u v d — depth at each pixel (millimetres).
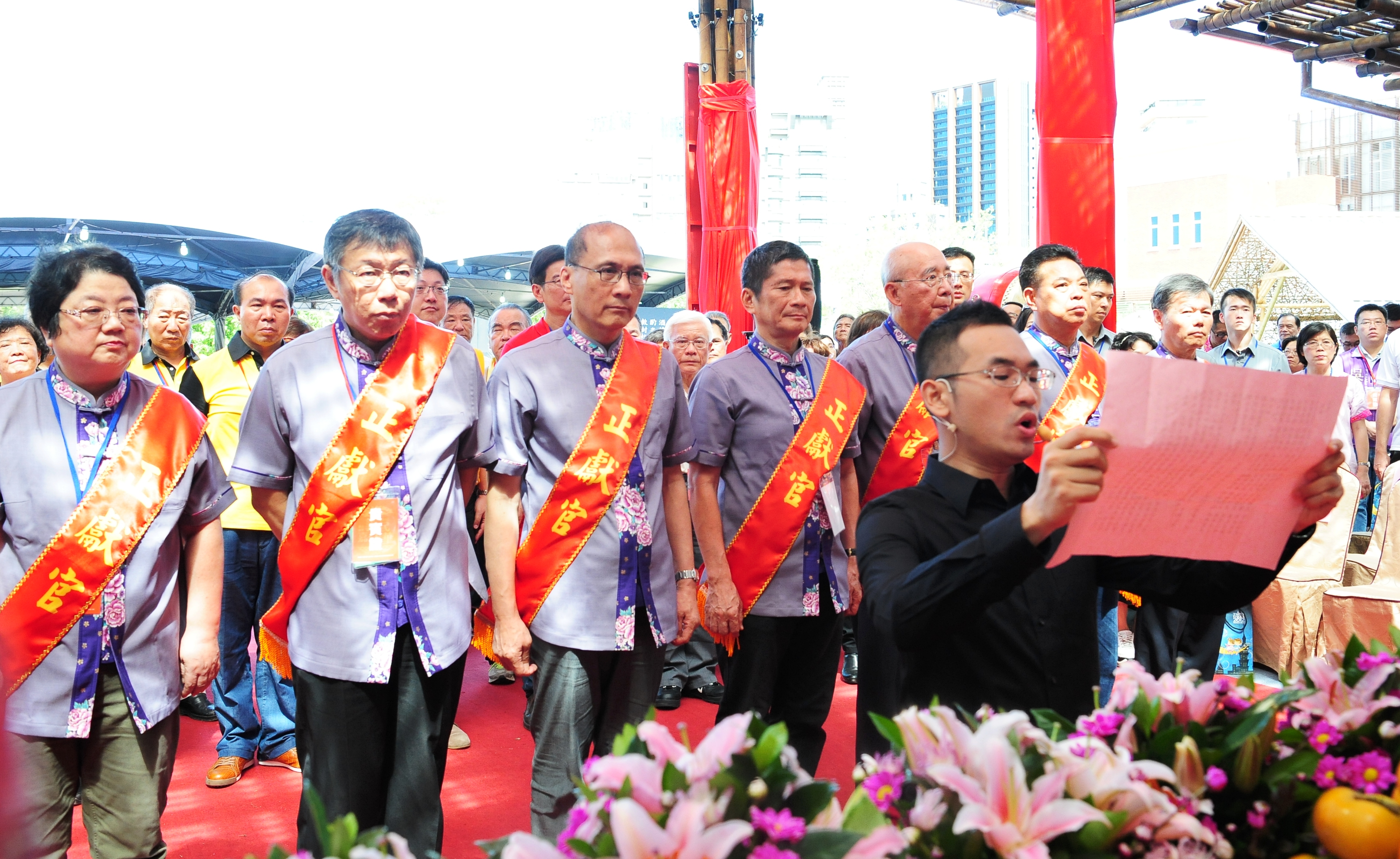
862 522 1836
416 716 2484
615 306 2695
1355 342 9039
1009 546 1430
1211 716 1358
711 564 2959
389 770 2506
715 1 6539
